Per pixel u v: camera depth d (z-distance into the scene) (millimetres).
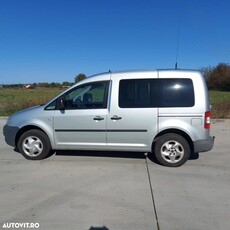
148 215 3365
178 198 3857
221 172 4992
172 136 5184
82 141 5484
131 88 5230
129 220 3246
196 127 5051
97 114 5320
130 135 5262
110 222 3201
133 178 4660
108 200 3791
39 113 5621
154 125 5152
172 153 5238
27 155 5750
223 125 10016
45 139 5645
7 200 3805
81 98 5473
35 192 4078
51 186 4316
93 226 3113
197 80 5074
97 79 5422
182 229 3051
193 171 5039
